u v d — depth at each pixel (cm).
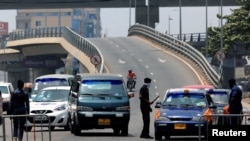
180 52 16712
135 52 17425
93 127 5909
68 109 6569
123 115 5897
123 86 6081
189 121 5212
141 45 19100
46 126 4916
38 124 4903
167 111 5328
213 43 17675
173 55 16738
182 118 5228
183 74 13975
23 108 5016
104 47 18700
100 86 6050
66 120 6531
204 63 13962
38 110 6462
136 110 9706
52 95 6819
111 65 15150
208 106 5425
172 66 15000
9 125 5006
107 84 6062
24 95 5019
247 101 11662
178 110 5344
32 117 4866
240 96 5144
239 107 5141
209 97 5656
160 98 11275
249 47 15888
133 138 5638
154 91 12069
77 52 17088
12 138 4784
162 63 15450
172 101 5497
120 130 6400
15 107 4997
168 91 5634
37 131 4956
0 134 5144
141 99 5644
